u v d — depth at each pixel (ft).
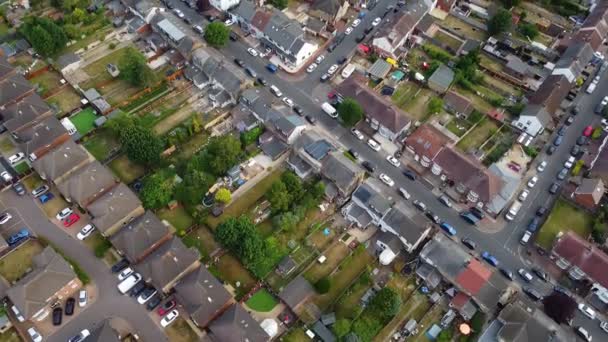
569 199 361.10
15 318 294.25
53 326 291.99
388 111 384.88
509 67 435.94
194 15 477.77
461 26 480.23
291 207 342.64
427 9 474.08
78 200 328.29
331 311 304.71
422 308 309.63
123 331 292.61
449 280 310.24
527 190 366.63
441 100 402.93
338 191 351.46
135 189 353.92
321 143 361.30
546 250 335.26
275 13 451.53
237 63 436.76
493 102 417.90
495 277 308.60
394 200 343.67
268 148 372.99
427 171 376.27
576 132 402.31
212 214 343.05
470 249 337.52
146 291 304.91
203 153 362.74
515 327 284.61
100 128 383.86
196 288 288.10
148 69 398.01
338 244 335.06
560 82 405.39
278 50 439.63
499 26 453.17
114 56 435.94
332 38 463.42
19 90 385.29
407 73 435.53
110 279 312.91
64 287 295.69
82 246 326.03
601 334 303.68
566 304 297.33
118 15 465.06
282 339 294.25
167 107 403.13
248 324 279.49
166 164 365.40
